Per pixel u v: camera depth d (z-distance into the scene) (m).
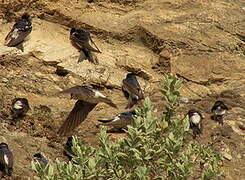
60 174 11.81
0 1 27.80
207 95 27.30
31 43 26.62
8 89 24.00
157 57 28.80
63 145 21.25
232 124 24.05
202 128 23.17
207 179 12.66
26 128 21.61
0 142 20.41
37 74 25.61
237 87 27.88
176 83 12.63
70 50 27.11
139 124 11.61
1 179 18.42
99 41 28.81
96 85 26.22
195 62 28.45
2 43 26.44
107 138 12.16
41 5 28.67
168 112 12.72
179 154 12.60
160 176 12.07
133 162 11.76
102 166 11.95
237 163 22.09
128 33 29.33
